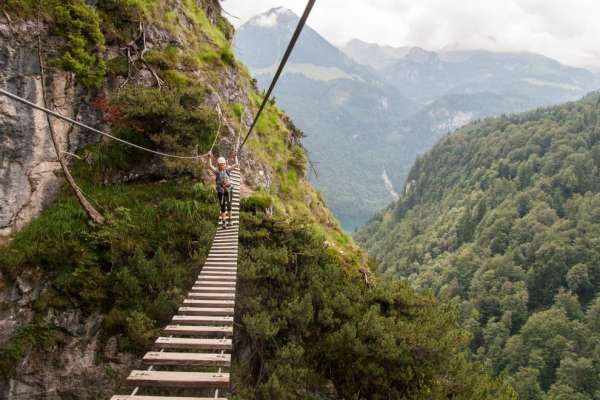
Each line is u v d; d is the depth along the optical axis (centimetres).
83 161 1648
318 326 1346
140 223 1499
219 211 1631
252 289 1413
